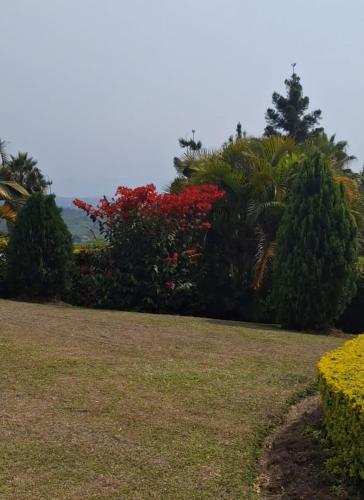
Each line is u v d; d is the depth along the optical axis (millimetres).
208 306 11109
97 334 7145
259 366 6062
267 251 10164
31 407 4641
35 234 10727
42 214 10789
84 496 3371
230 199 11070
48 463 3742
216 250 11352
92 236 11922
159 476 3654
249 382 5496
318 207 8867
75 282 11016
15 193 18062
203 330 7836
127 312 9570
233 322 9219
